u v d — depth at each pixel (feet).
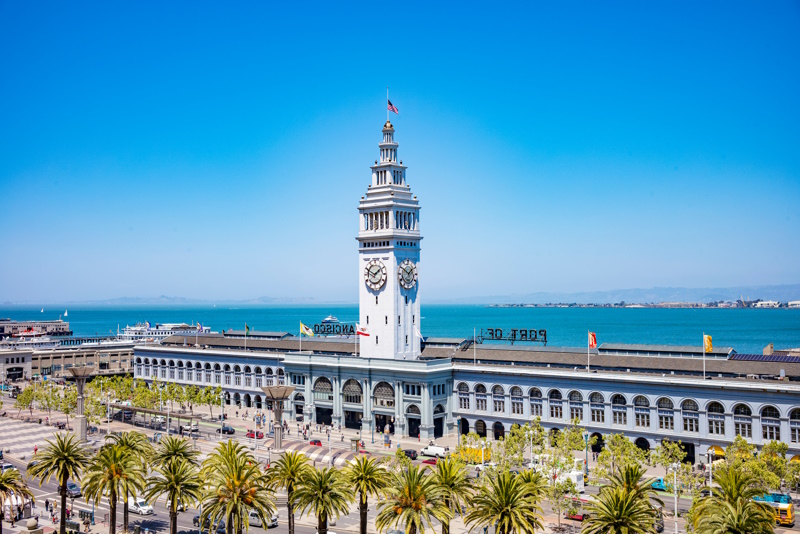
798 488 412.98
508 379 564.30
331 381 635.25
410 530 296.10
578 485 412.98
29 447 561.84
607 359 535.60
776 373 468.75
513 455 437.99
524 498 285.02
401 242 614.75
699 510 269.64
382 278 610.65
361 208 623.36
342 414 626.23
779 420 447.83
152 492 329.72
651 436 495.00
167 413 594.65
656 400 494.59
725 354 528.22
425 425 569.23
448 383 593.01
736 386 460.55
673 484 393.50
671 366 506.07
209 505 310.45
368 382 606.14
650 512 273.75
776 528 361.10
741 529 248.32
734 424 465.47
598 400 521.24
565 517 384.06
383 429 606.96
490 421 572.51
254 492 311.27
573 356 553.23
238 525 306.35
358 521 391.86
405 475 306.14
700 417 476.95
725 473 281.13
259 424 631.56
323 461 468.75
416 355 629.92
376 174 623.77
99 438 582.76
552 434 495.41
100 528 379.76
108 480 337.93
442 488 302.04
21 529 369.71
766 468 392.47
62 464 343.46
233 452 329.11
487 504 283.59
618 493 273.13
